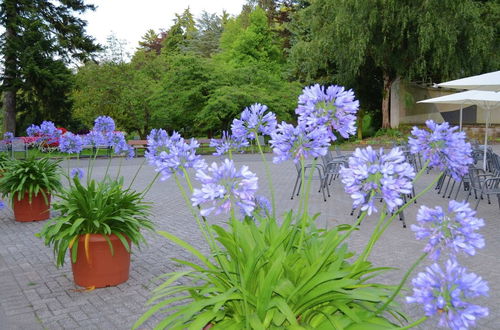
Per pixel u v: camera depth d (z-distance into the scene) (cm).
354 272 218
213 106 2434
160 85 2755
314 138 209
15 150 1834
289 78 3634
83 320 377
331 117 210
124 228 465
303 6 3800
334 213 820
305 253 236
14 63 2558
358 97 2945
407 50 2436
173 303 404
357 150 184
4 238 678
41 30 2562
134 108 2798
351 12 2369
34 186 788
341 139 2739
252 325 193
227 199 189
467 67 2452
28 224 777
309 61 2744
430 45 2342
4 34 2544
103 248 446
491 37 2362
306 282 205
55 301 420
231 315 234
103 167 1734
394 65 2542
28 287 459
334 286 200
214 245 238
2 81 2572
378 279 469
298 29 3653
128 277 479
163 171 238
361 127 2988
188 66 2603
